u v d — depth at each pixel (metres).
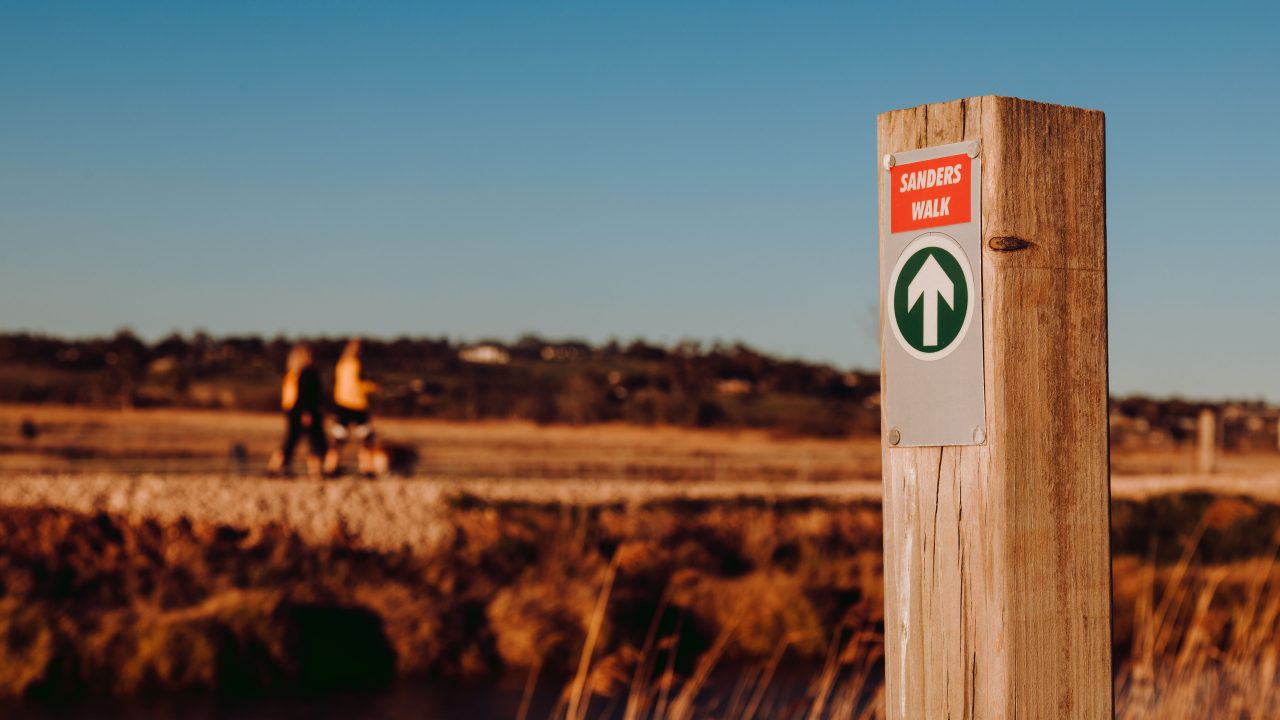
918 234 2.17
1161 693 5.97
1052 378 2.10
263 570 14.77
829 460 42.97
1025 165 2.10
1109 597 2.13
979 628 2.07
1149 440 60.84
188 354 74.50
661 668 13.16
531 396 64.94
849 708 7.57
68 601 13.36
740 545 18.77
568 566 16.25
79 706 11.64
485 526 17.34
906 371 2.18
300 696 12.28
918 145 2.17
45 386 59.62
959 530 2.10
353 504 17.23
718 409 65.81
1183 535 20.75
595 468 36.62
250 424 52.41
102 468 27.84
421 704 12.05
